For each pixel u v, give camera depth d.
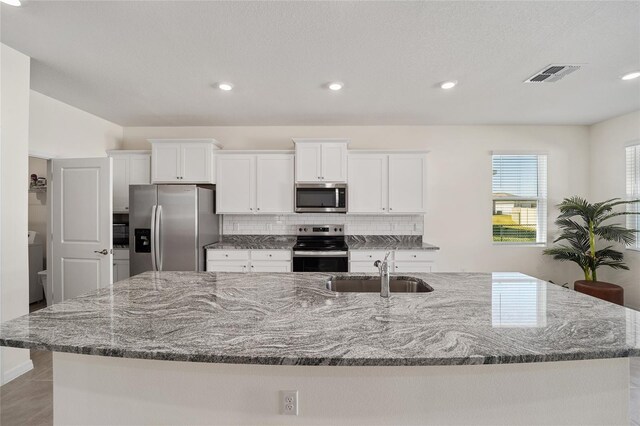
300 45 2.20
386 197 3.96
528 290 1.63
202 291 1.60
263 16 1.87
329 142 3.88
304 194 3.91
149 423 1.13
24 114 2.31
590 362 1.10
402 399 1.08
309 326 1.12
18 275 2.25
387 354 0.91
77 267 3.07
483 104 3.45
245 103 3.40
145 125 4.29
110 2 1.74
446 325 1.13
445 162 4.33
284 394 1.09
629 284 3.84
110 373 1.13
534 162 4.39
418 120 4.07
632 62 2.46
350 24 1.95
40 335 1.03
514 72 2.63
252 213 3.99
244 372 1.10
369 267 3.72
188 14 1.85
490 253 4.35
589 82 2.85
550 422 1.09
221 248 3.71
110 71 2.61
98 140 3.90
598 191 4.20
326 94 3.13
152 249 3.42
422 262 3.72
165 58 2.39
